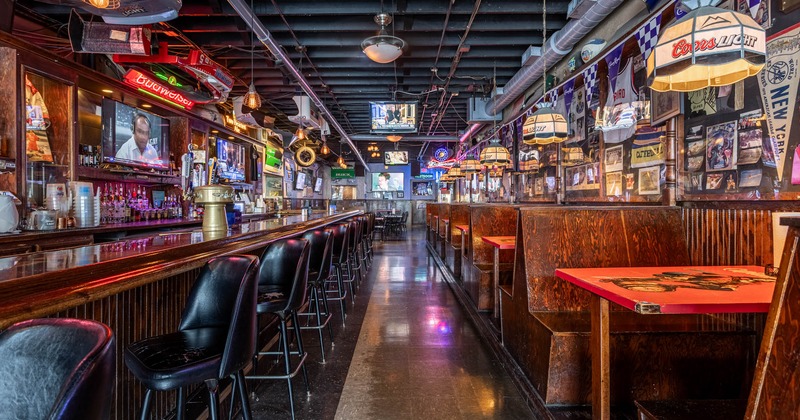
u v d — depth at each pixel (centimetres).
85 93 527
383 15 480
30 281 119
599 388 200
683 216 317
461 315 473
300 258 261
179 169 695
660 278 203
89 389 74
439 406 266
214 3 491
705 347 248
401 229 1722
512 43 635
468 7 525
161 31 539
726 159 291
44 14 490
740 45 189
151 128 621
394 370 321
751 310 156
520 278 304
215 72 530
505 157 709
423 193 2219
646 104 390
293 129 1351
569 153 581
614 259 299
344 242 452
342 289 480
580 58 579
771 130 255
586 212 307
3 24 377
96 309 182
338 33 631
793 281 101
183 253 203
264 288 286
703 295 166
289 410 261
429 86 909
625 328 253
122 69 575
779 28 248
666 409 174
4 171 378
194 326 199
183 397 179
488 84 887
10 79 375
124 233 505
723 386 249
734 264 270
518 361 304
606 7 424
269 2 518
